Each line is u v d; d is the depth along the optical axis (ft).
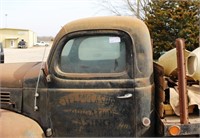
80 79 8.59
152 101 8.57
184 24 38.22
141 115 8.41
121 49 8.56
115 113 8.46
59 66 8.78
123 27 8.56
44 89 8.88
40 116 8.96
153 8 41.60
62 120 8.75
